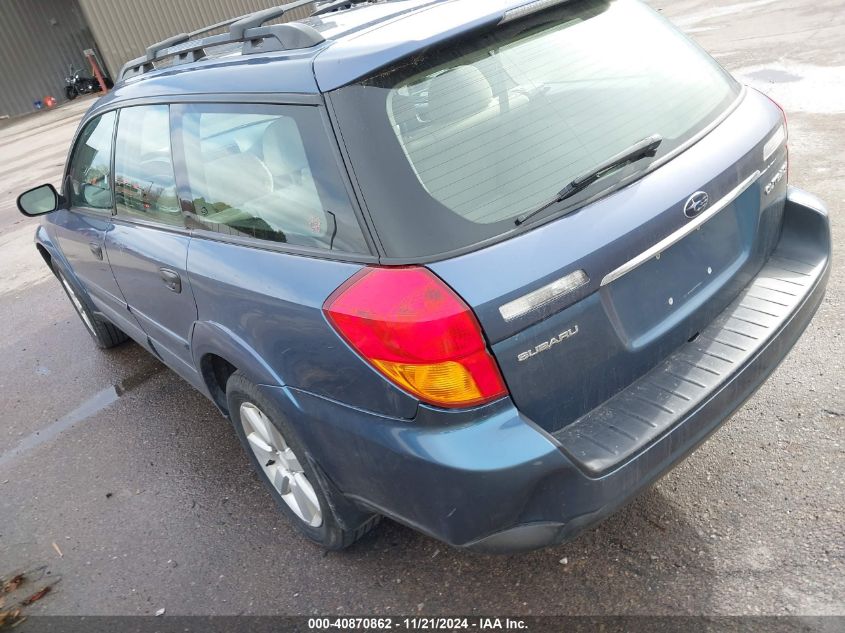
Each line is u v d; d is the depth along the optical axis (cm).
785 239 264
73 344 538
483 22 209
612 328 203
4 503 357
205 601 264
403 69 201
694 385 211
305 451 235
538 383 192
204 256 259
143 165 310
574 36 229
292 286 213
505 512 190
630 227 200
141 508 328
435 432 191
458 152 196
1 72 2716
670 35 256
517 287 182
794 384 305
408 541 270
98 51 2867
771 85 691
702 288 229
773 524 240
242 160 238
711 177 220
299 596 257
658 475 201
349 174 197
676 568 232
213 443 367
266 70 229
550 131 207
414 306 182
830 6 937
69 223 410
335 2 336
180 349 320
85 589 284
